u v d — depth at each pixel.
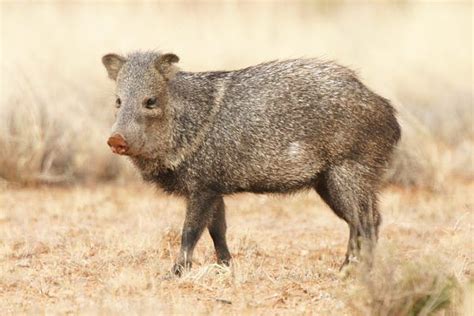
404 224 37.69
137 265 31.03
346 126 29.52
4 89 49.78
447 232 36.09
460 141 54.16
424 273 23.67
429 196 44.34
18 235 35.81
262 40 65.75
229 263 30.83
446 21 69.69
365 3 75.62
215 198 29.70
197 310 25.27
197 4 71.44
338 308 25.48
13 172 47.22
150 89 28.73
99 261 31.45
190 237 29.52
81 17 66.31
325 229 38.19
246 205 42.84
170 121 29.14
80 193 45.16
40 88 50.62
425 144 47.50
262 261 31.83
